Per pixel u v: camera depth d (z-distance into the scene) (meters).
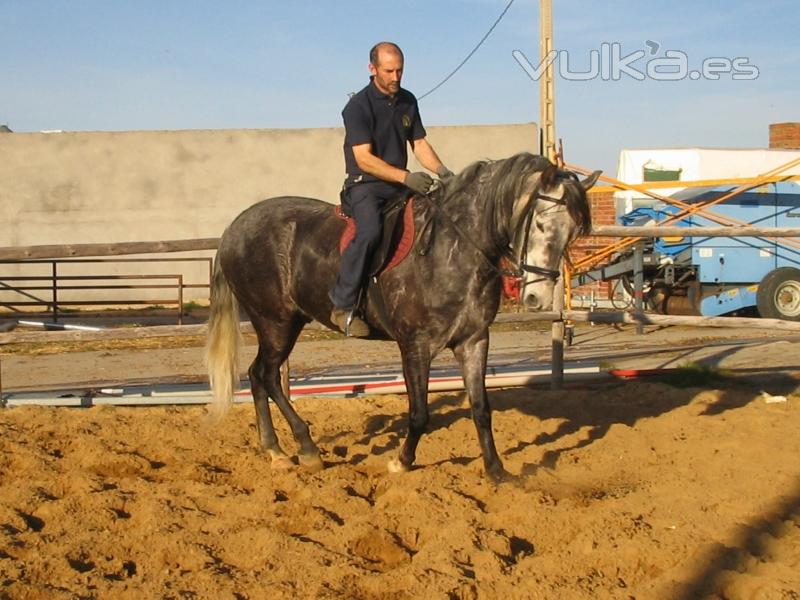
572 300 19.06
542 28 12.86
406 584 4.10
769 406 7.52
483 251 5.29
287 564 4.36
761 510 4.96
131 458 6.32
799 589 3.88
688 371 8.97
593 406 7.85
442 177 5.70
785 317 14.88
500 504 5.27
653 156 21.08
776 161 21.19
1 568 4.29
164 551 4.55
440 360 11.55
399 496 5.32
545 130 12.86
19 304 16.61
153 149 21.95
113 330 7.91
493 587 4.05
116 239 21.97
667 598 3.89
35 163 21.83
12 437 6.98
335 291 5.69
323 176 22.06
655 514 4.96
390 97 5.75
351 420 7.64
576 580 4.14
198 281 21.84
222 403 6.64
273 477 5.97
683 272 15.81
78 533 4.85
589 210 5.02
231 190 22.08
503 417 7.42
